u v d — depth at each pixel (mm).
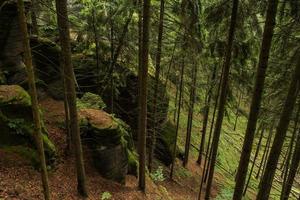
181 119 27734
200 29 12930
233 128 34875
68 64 9727
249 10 10945
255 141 33656
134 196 13328
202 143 24359
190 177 21812
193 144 26781
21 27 6879
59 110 15227
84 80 17750
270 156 9594
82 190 11258
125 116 18984
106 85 17062
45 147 11500
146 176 16188
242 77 15344
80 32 16469
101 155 13062
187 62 16250
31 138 11180
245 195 22422
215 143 14375
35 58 15422
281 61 12078
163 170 20250
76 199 10992
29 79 7238
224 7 11188
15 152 10773
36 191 10156
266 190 9867
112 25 15594
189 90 20578
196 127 28844
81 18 16156
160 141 21125
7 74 13289
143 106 12688
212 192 21172
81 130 13086
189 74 18828
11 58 13445
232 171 26625
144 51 11922
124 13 14078
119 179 13727
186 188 20031
